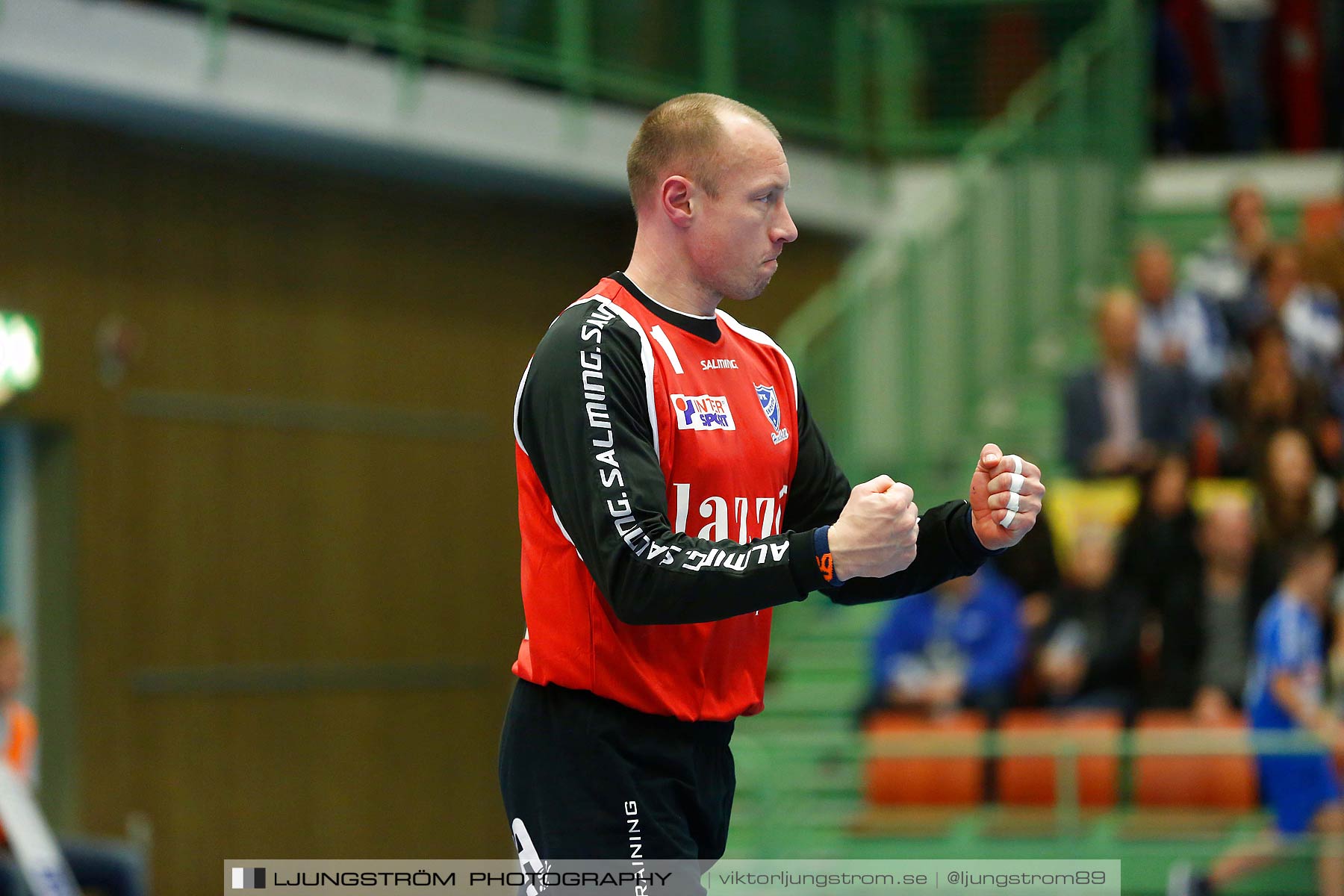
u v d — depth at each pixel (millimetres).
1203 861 21562
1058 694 24609
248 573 31000
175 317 29750
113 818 28516
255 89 28562
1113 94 38812
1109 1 39469
